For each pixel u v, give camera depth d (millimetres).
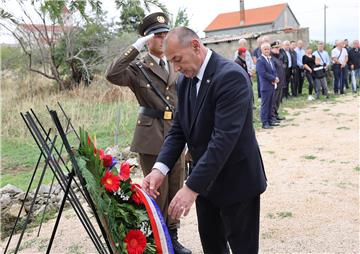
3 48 15695
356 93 13055
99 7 2502
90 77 15492
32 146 8469
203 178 2146
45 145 2027
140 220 2197
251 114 2324
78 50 15539
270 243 3516
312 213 4059
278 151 6590
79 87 12836
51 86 15484
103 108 10148
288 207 4234
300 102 11758
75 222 4324
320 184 4867
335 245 3428
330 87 14867
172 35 2180
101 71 15578
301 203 4312
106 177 2086
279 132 8023
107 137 8211
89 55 15594
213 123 2277
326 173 5277
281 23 52344
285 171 5488
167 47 2191
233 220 2434
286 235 3645
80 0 2477
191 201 2166
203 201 2580
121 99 10992
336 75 13078
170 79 3301
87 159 2051
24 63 15820
